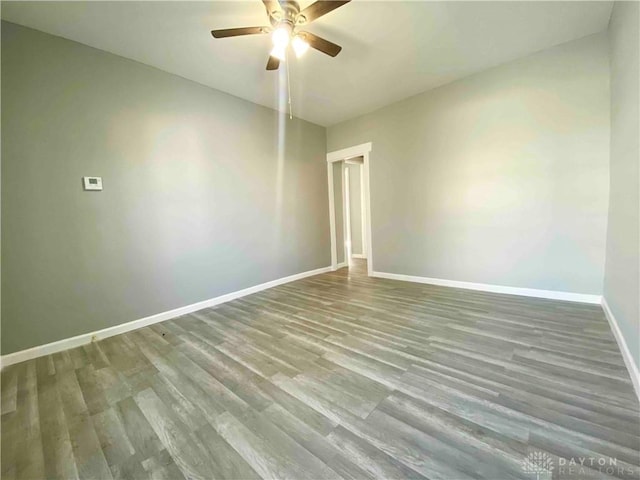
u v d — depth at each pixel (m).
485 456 1.22
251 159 4.02
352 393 1.69
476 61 3.18
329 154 5.27
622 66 2.14
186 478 1.19
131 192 2.88
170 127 3.16
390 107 4.34
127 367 2.12
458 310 2.97
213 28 2.45
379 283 4.34
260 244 4.18
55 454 1.34
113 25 2.36
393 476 1.15
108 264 2.74
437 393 1.65
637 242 1.68
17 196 2.26
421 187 4.11
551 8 2.37
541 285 3.23
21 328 2.29
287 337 2.52
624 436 1.28
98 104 2.66
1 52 2.19
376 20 2.44
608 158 2.75
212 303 3.58
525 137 3.19
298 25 2.22
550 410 1.47
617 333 2.13
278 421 1.50
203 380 1.91
